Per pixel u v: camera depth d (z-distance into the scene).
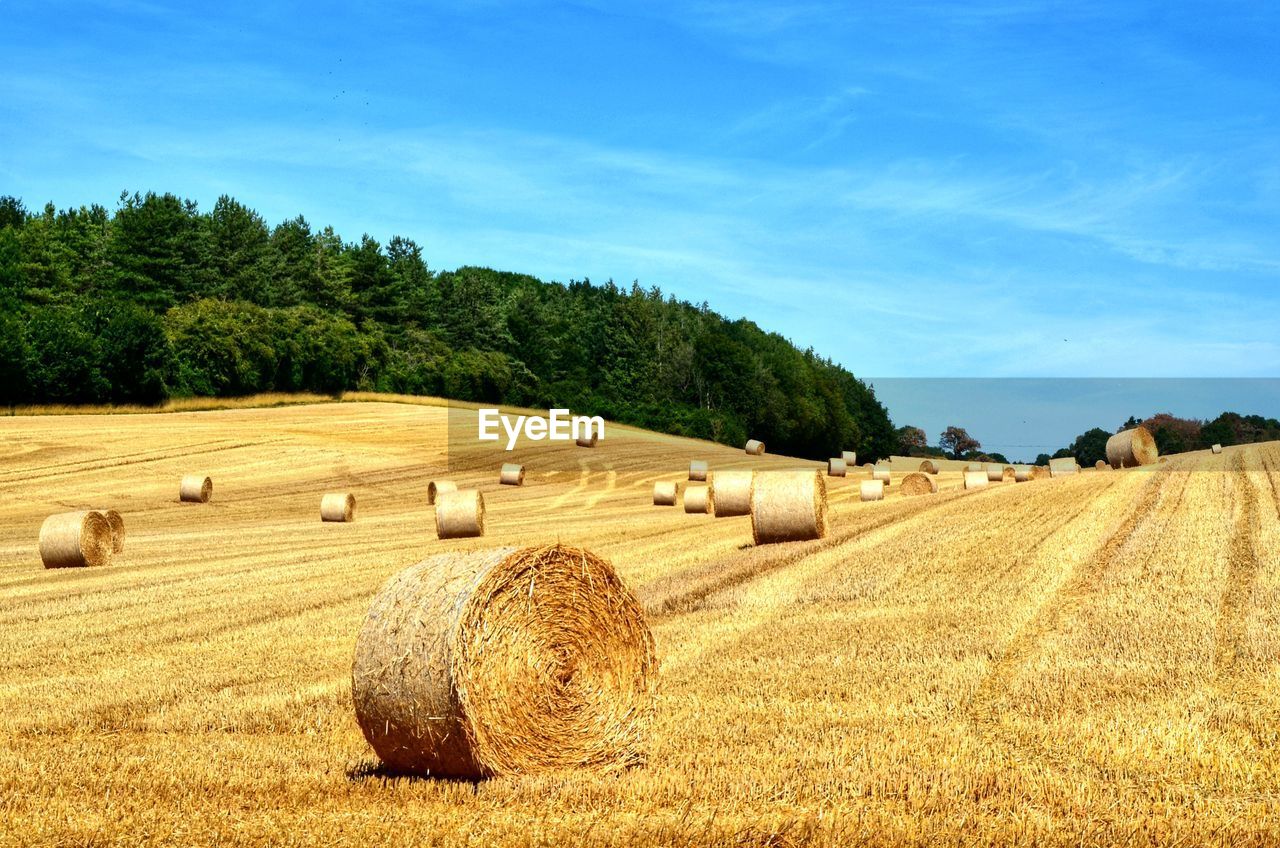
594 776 8.24
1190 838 6.59
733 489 28.81
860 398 125.62
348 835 6.85
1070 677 10.46
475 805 7.53
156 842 6.78
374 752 9.01
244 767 8.53
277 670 12.22
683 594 16.19
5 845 6.73
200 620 15.63
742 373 105.25
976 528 21.16
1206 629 12.13
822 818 6.90
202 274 83.94
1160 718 9.00
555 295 129.00
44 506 37.66
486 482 47.28
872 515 24.94
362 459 50.62
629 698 9.05
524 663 8.45
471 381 88.19
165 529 31.64
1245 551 16.91
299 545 25.98
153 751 9.10
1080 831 6.69
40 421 53.88
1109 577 15.47
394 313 91.00
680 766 8.22
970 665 11.12
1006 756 8.23
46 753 9.02
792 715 9.63
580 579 8.84
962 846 6.51
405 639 8.22
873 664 11.41
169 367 64.75
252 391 71.56
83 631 15.07
